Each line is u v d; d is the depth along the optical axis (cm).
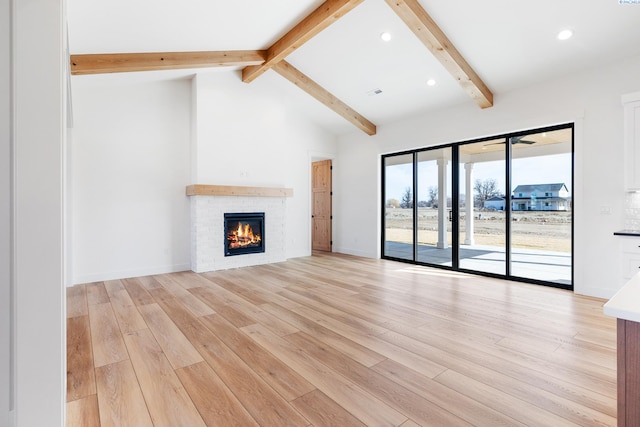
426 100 532
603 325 292
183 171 531
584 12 316
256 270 537
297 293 400
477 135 497
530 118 437
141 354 240
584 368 217
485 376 208
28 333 134
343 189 733
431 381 203
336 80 534
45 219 137
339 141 742
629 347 81
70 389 196
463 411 174
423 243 604
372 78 507
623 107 356
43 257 137
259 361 229
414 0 341
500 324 296
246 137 567
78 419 169
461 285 439
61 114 141
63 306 143
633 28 323
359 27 403
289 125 668
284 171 618
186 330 285
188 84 536
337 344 256
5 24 136
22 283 133
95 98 457
